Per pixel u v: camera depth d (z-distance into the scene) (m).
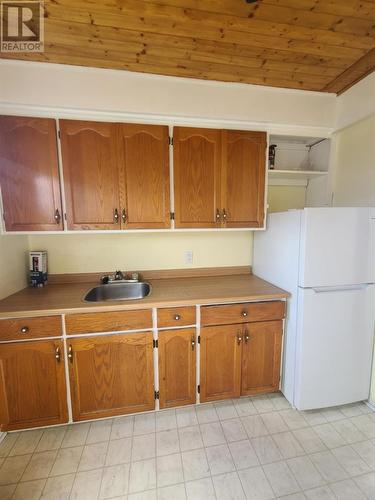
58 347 1.54
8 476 1.35
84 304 1.58
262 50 1.55
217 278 2.21
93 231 1.74
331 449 1.49
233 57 1.61
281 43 1.50
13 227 1.64
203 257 2.28
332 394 1.76
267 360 1.84
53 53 1.54
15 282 1.81
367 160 1.86
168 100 1.79
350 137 2.00
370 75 1.75
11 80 1.59
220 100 1.86
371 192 1.83
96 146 1.69
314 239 1.60
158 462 1.42
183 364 1.71
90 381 1.60
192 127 1.80
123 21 1.32
